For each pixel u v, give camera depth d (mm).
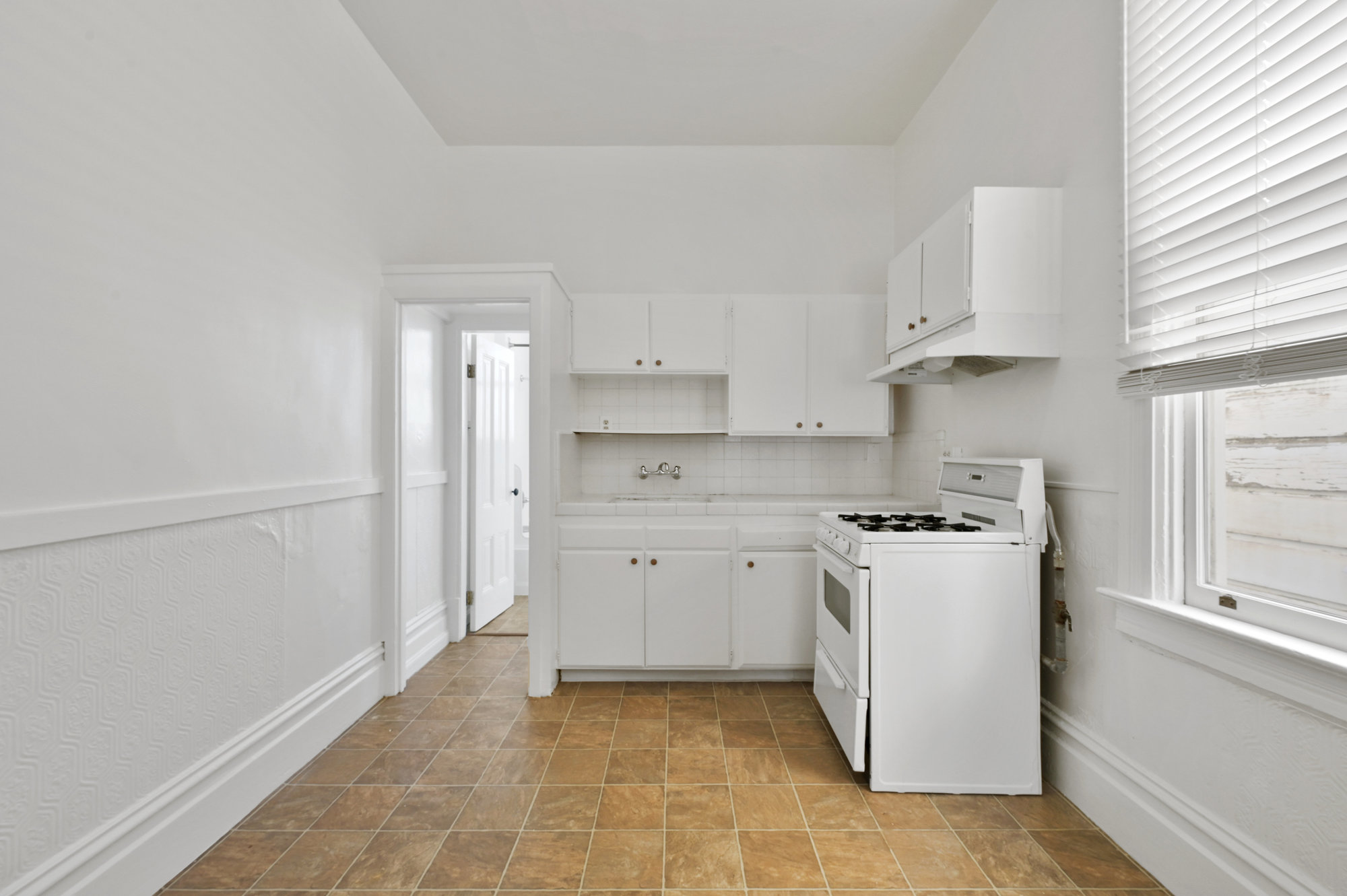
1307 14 1208
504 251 3555
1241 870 1339
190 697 1647
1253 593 1419
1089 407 1861
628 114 3242
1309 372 1149
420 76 2918
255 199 1908
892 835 1751
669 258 3564
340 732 2402
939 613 1968
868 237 3561
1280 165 1247
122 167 1435
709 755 2238
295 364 2125
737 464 3594
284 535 2066
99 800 1382
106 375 1396
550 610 2871
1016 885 1548
